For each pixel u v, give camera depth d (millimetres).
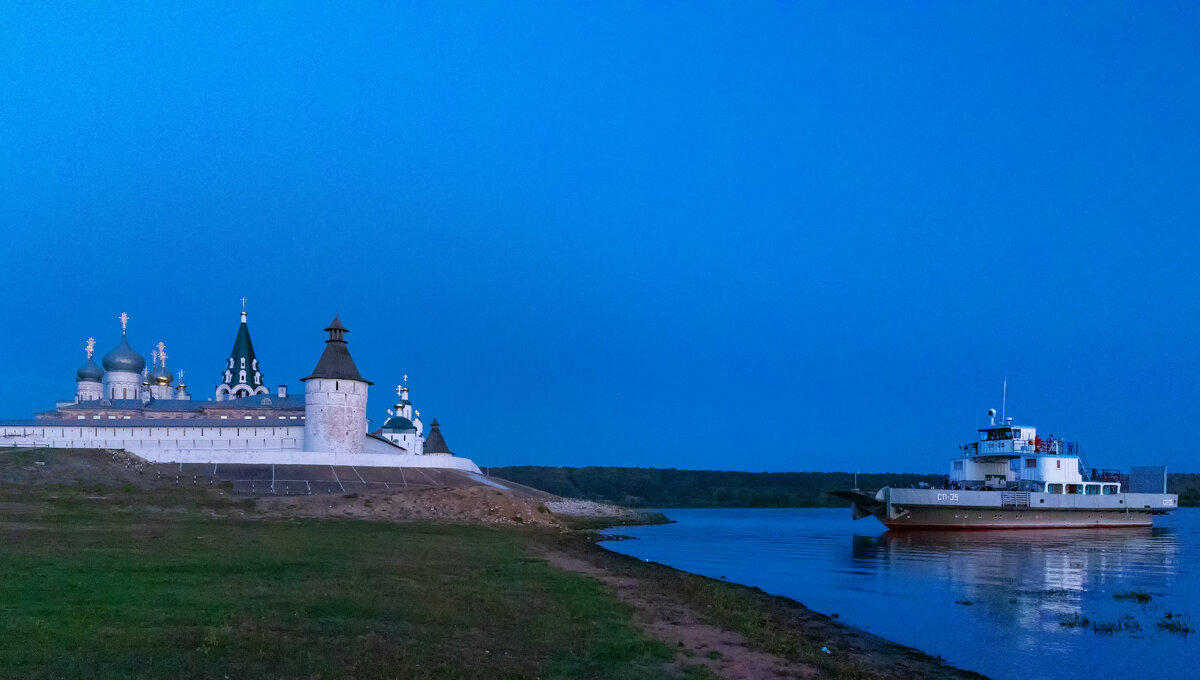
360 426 102750
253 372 142625
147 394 138625
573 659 19312
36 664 15656
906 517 76688
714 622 25844
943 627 28844
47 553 31828
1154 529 84125
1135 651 25391
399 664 17031
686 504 186625
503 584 30594
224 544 38344
